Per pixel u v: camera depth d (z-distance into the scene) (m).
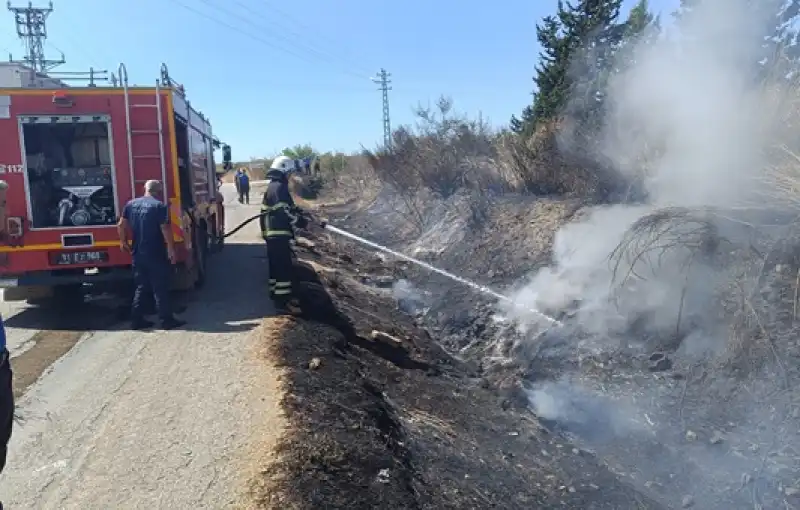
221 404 5.61
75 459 4.77
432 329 10.55
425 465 5.37
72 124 9.03
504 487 5.41
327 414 5.39
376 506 4.34
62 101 8.41
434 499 4.83
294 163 8.78
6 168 8.42
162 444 4.94
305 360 6.64
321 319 8.51
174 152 8.72
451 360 8.86
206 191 12.54
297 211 8.59
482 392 7.77
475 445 6.20
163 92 8.60
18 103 8.37
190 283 9.58
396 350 8.46
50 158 9.34
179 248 8.87
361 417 5.56
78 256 8.68
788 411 5.61
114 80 9.09
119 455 4.80
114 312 9.21
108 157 9.39
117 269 8.86
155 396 5.86
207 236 12.29
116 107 8.56
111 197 9.05
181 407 5.59
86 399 5.88
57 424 5.37
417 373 7.94
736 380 6.24
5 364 3.22
